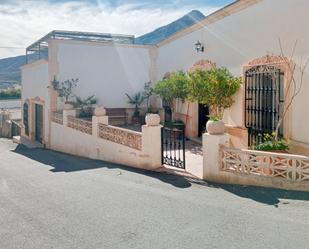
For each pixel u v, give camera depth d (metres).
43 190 7.08
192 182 7.50
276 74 8.98
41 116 19.88
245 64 10.27
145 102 18.72
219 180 7.37
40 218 5.23
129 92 18.56
